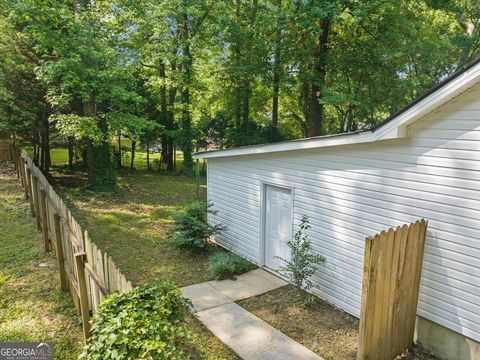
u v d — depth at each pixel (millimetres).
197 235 7949
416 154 4340
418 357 4406
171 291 3600
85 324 3920
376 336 3965
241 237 7871
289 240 6594
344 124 19922
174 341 3387
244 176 7621
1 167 14648
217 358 4305
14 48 12102
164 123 20359
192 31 17688
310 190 5977
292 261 6125
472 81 3529
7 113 12727
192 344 4566
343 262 5461
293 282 6051
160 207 11992
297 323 5156
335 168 5477
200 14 16797
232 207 8117
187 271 6984
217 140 20781
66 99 11570
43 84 12172
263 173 7043
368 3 11227
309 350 4500
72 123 11625
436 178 4160
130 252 7816
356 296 5270
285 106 20328
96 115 12766
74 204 11625
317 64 13953
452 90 3643
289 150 6152
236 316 5312
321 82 14156
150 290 3521
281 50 14461
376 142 4785
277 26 13523
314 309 5586
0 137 15648
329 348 4555
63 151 21641
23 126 12992
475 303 3906
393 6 11828
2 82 12086
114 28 13945
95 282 3842
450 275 4121
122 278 3385
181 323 3713
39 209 7488
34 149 14945
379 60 13383
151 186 15883
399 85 13289
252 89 19016
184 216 8094
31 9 10414
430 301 4363
